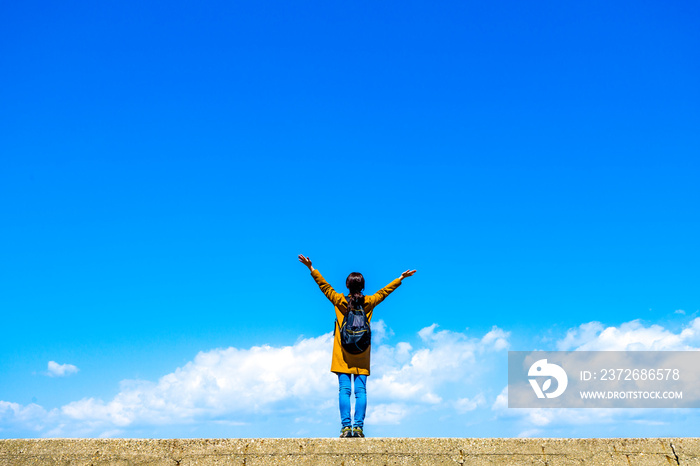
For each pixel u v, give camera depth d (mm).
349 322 6770
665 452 5891
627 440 5961
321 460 5699
